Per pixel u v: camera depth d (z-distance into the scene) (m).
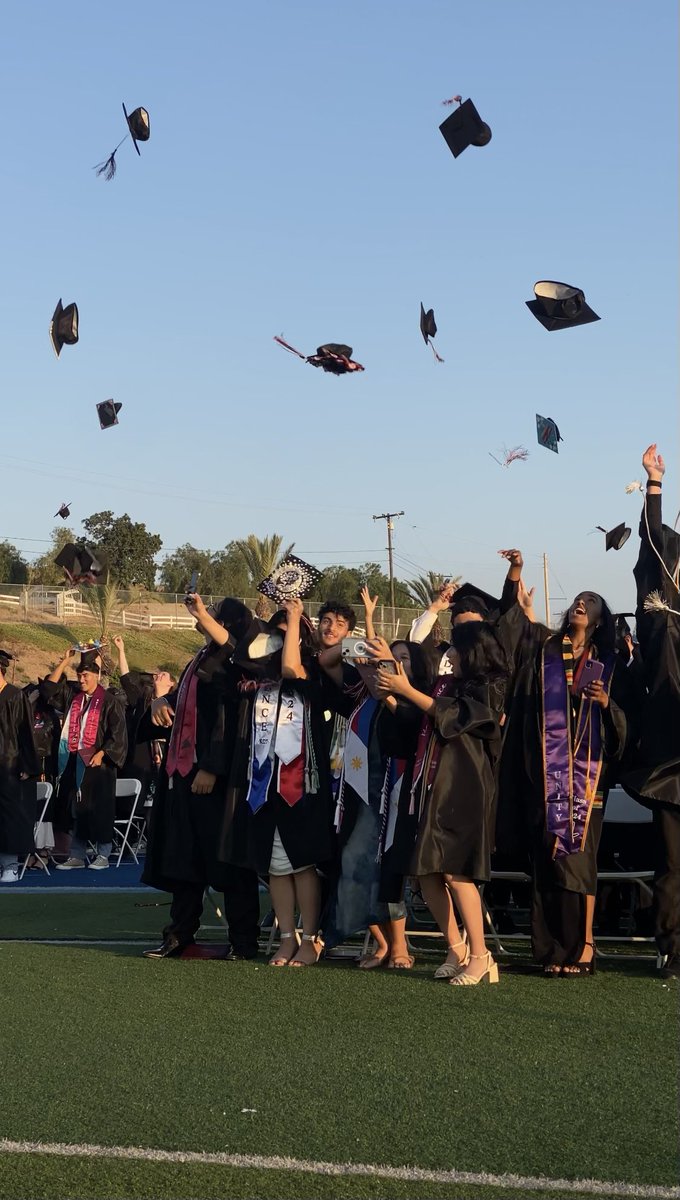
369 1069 4.54
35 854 11.96
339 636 6.82
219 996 5.82
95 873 11.70
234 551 57.66
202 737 6.83
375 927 6.61
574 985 6.00
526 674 6.44
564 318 6.84
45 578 52.06
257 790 6.57
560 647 6.41
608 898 7.49
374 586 55.47
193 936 7.19
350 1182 3.41
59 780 12.27
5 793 10.73
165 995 5.84
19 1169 3.51
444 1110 4.05
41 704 12.49
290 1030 5.14
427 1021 5.28
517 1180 3.41
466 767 6.03
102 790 12.07
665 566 6.43
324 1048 4.84
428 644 6.84
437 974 6.21
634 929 7.66
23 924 8.23
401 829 6.16
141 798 13.80
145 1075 4.47
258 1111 4.04
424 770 6.05
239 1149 3.68
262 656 6.74
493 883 7.72
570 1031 5.08
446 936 6.28
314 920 6.74
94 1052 4.79
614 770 6.42
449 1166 3.53
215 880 6.83
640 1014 5.38
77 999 5.75
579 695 6.31
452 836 5.99
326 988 6.00
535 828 6.28
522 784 6.36
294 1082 4.37
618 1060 4.64
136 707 13.79
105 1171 3.50
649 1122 3.90
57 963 6.68
